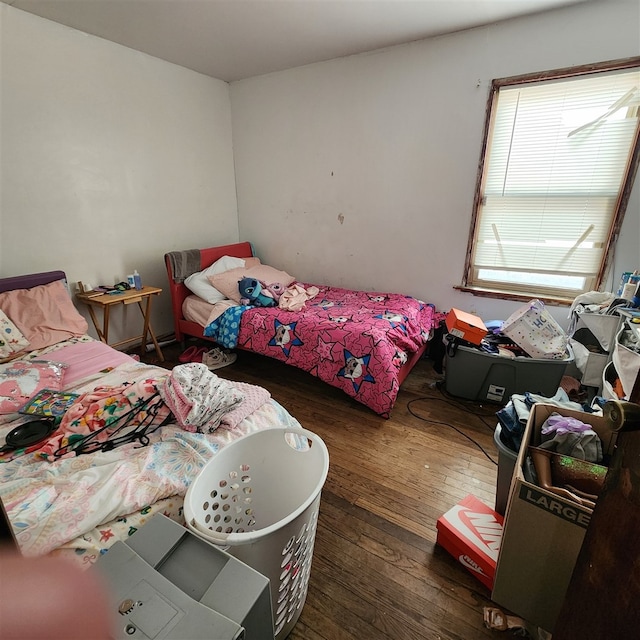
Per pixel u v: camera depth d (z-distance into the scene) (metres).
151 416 1.31
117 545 0.68
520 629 1.07
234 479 1.13
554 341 2.06
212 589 0.62
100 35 2.47
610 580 0.57
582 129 2.24
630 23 1.97
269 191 3.60
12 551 0.38
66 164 2.47
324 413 2.23
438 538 1.34
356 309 2.70
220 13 2.16
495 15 2.17
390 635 1.07
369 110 2.85
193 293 3.13
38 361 1.79
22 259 2.36
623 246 2.28
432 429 2.07
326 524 1.44
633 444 0.54
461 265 2.82
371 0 2.02
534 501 0.92
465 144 2.56
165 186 3.13
